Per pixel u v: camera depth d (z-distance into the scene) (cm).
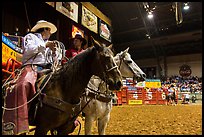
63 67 312
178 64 3956
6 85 305
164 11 2867
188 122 812
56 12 1573
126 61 532
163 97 2300
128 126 715
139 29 3516
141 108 1559
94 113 394
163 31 3712
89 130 393
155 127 694
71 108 291
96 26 1933
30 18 1550
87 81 308
